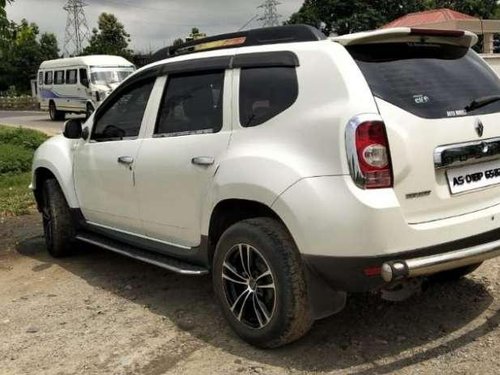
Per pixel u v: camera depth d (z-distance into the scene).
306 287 3.60
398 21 17.77
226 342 4.05
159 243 4.73
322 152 3.48
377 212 3.32
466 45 4.20
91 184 5.41
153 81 4.81
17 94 63.41
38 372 3.79
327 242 3.40
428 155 3.55
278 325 3.68
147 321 4.47
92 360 3.90
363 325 4.19
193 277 5.38
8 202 9.16
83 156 5.51
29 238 7.12
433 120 3.61
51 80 30.84
